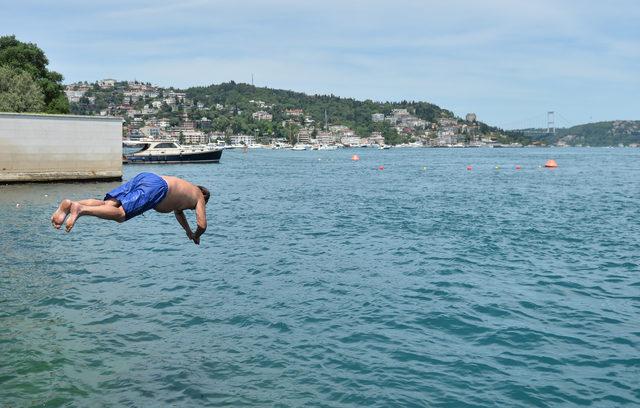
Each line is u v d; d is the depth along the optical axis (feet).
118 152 158.10
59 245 69.97
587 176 241.76
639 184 194.08
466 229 87.45
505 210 114.01
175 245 71.72
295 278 54.65
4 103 210.59
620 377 32.24
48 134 147.95
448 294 49.19
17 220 88.28
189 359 34.32
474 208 117.08
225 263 61.31
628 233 84.64
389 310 44.37
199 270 57.77
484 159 487.20
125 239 75.41
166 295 48.11
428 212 109.50
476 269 59.36
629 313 44.39
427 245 73.20
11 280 52.31
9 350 35.24
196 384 30.89
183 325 40.47
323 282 53.16
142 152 271.08
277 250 69.15
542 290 51.13
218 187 170.50
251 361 34.12
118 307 44.52
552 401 29.35
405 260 63.67
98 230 82.02
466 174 254.27
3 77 219.82
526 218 101.60
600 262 63.57
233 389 30.37
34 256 63.26
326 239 77.51
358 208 115.96
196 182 191.01
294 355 35.09
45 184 148.56
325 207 117.60
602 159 494.59
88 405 28.43
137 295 48.03
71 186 146.10
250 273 56.75
